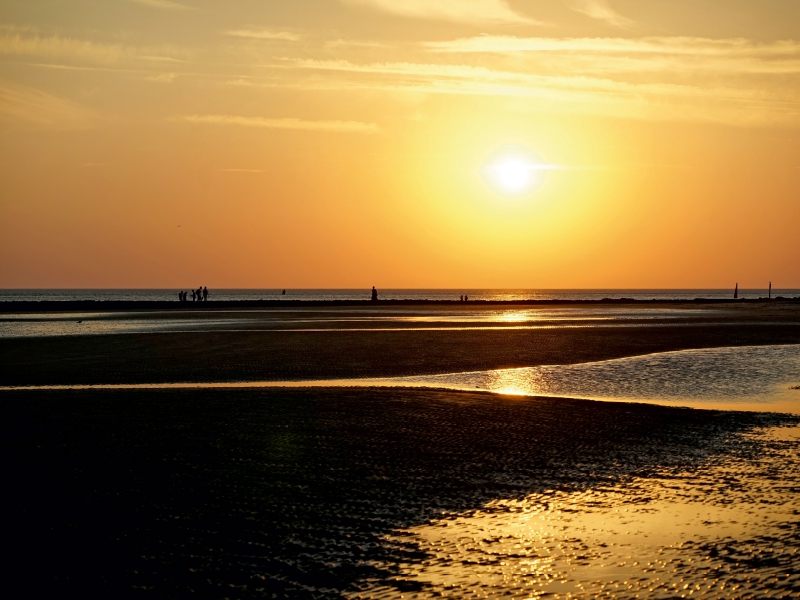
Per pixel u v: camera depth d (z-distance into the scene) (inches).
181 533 462.6
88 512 500.7
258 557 425.4
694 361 1462.8
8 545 441.1
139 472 602.2
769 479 590.2
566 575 396.8
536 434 754.8
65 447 687.7
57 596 374.0
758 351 1653.5
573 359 1497.3
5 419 821.2
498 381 1195.9
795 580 383.6
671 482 581.9
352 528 474.9
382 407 904.9
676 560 415.5
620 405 930.1
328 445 702.5
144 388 1088.2
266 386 1121.4
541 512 507.8
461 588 382.3
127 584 389.1
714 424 808.3
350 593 378.0
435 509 514.3
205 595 376.2
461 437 740.0
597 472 612.4
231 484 570.6
